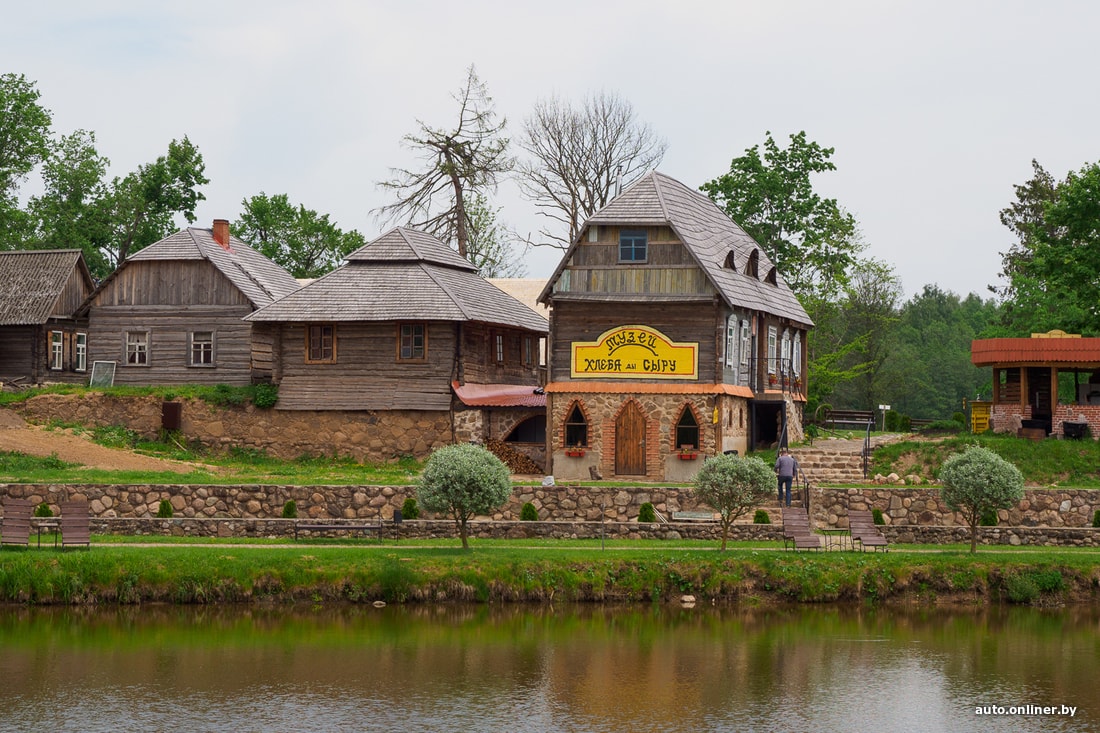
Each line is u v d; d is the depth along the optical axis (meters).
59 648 30.39
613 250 46.25
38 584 33.59
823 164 68.69
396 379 49.62
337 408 49.97
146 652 30.20
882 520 40.38
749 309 47.81
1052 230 81.19
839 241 68.69
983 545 38.88
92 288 62.09
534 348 58.34
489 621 33.09
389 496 40.50
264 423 50.72
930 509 40.88
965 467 36.69
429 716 26.27
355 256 51.75
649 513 39.38
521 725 25.84
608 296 46.00
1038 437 47.44
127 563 34.12
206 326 54.75
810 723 26.16
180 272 55.12
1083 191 54.16
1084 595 35.72
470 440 48.78
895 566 35.72
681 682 28.62
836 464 46.19
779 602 35.12
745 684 28.55
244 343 54.34
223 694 27.42
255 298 54.22
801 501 41.56
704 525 38.66
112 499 40.09
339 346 50.34
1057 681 28.80
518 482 42.91
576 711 26.70
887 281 74.94
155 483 40.72
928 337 117.81
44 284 59.09
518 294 67.50
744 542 38.25
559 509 40.44
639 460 45.72
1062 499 40.81
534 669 29.38
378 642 31.19
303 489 40.50
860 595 35.28
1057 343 48.81
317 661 29.73
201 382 54.72
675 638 31.97
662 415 45.56
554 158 73.06
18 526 35.59
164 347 55.06
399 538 38.50
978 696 27.81
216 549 35.75
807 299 67.69
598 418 45.94
